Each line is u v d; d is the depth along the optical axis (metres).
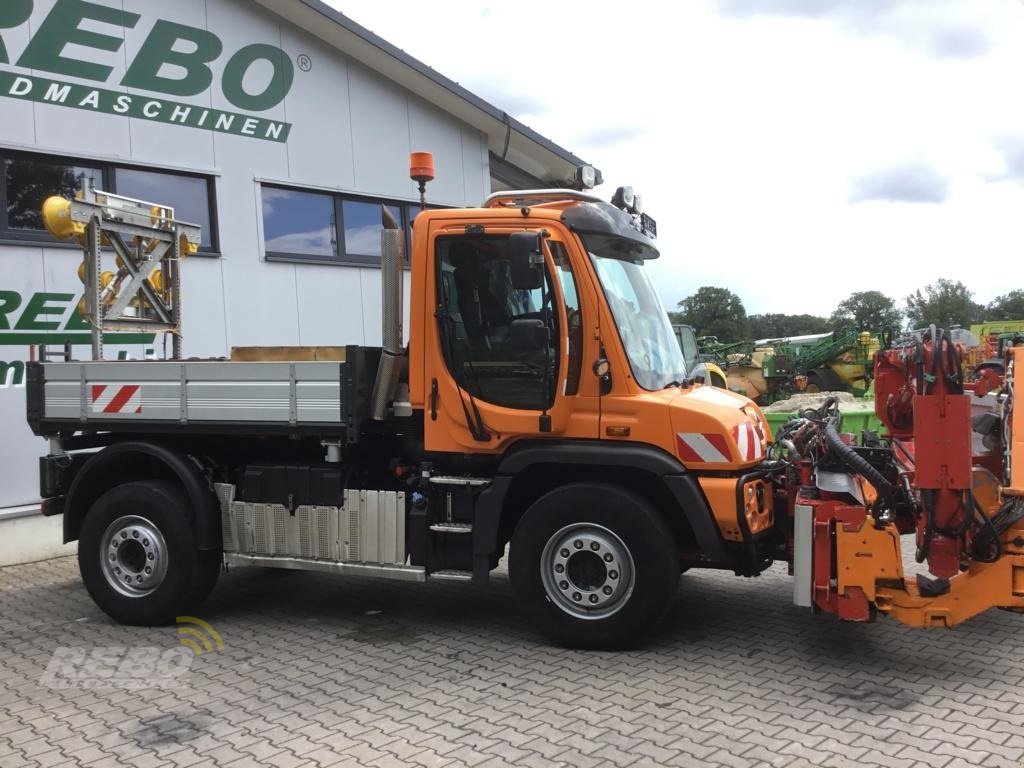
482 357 5.20
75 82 8.08
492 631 5.59
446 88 10.92
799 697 4.30
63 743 3.95
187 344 8.93
